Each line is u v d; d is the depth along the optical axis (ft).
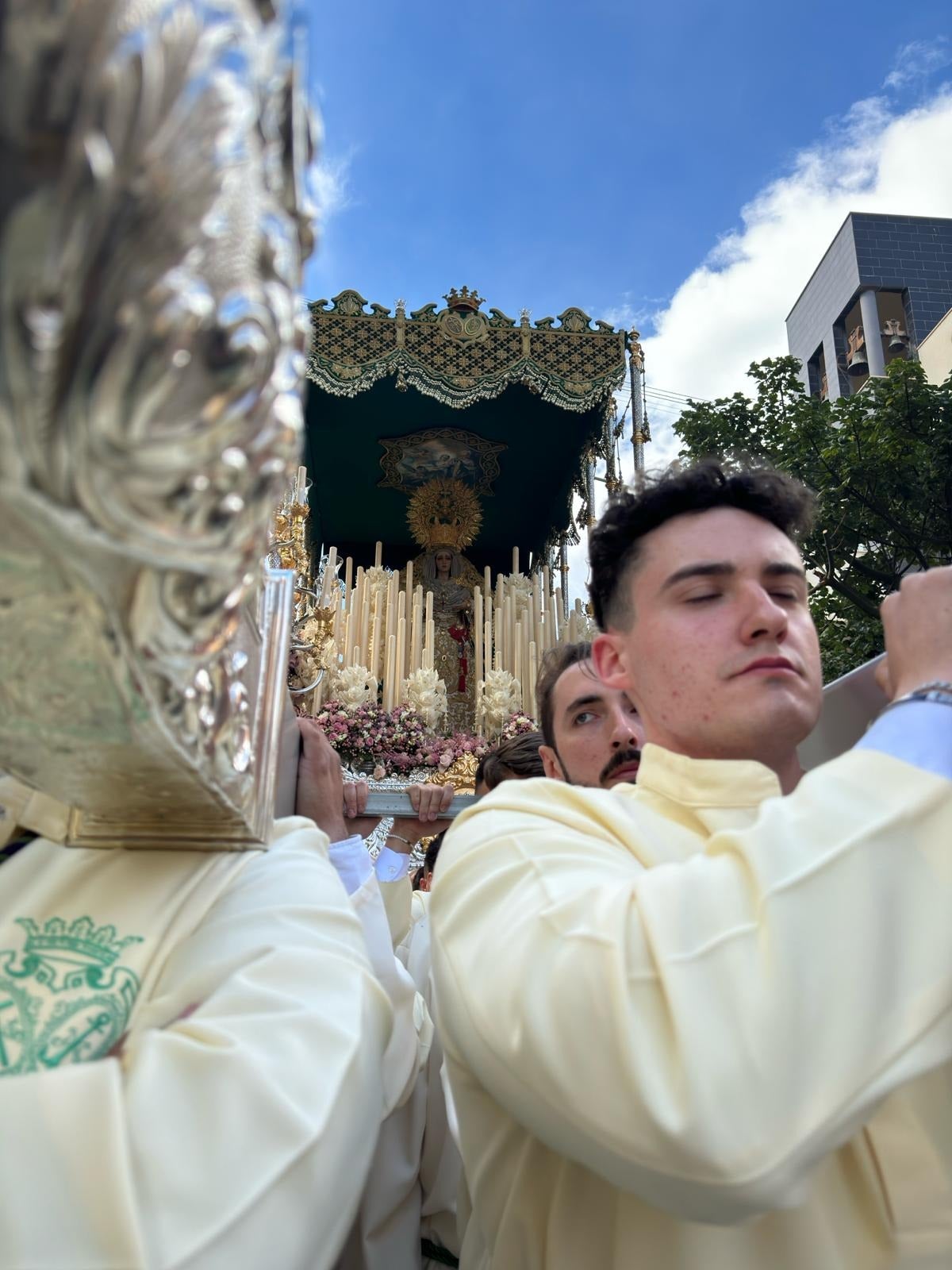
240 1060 2.50
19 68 1.14
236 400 1.45
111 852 3.34
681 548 4.43
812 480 41.45
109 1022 2.78
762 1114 2.50
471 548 31.63
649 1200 2.74
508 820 4.01
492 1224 3.74
